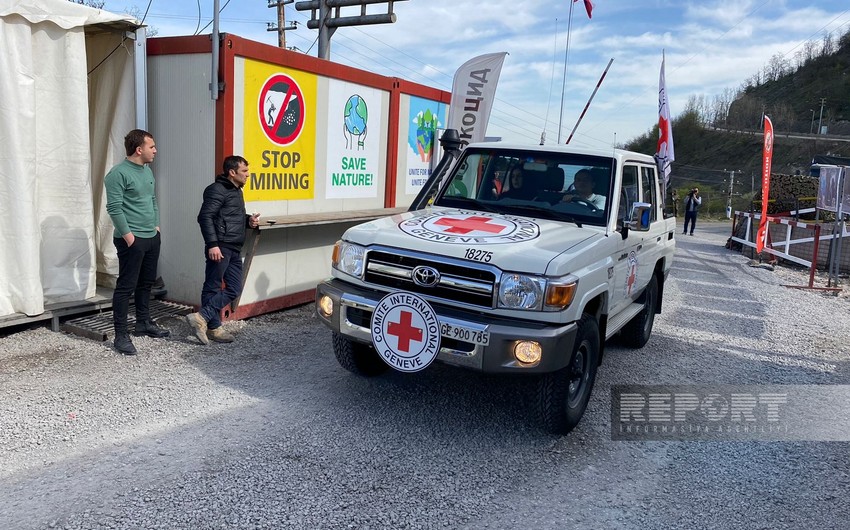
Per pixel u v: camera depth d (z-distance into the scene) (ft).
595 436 15.62
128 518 10.71
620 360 22.08
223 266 19.86
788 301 35.19
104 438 13.58
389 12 35.94
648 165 21.39
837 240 39.65
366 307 14.46
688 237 73.56
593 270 14.84
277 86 23.13
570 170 18.20
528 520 11.64
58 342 19.35
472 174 19.11
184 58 21.70
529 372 13.25
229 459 13.00
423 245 14.42
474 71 33.35
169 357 18.84
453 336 13.48
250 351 19.98
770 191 61.16
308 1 38.09
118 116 21.95
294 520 10.99
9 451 12.79
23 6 18.03
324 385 17.51
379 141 29.58
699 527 11.81
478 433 15.14
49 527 10.34
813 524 12.13
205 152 21.77
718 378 20.75
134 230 18.49
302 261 25.90
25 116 18.57
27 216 18.88
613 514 12.07
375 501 11.82
